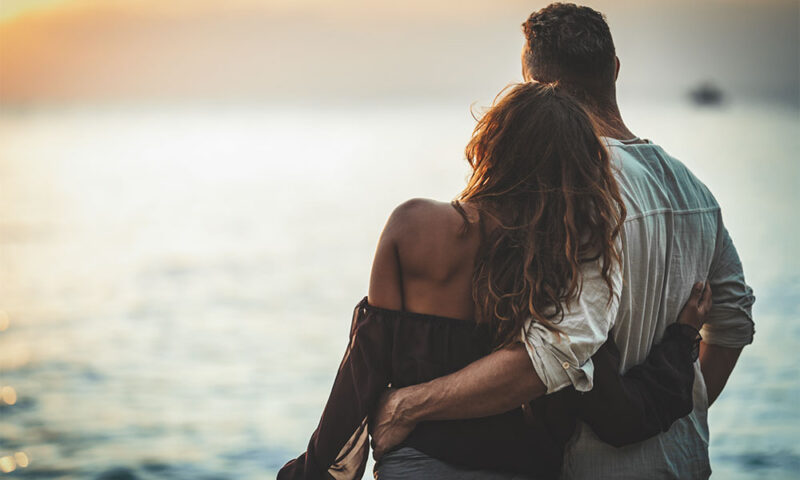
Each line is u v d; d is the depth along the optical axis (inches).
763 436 261.0
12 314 617.3
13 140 4439.0
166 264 868.0
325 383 404.2
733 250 70.6
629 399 58.2
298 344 499.2
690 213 65.0
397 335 59.6
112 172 2352.4
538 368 55.1
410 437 59.6
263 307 629.0
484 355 59.0
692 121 3683.6
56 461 289.4
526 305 56.2
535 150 57.8
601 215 56.4
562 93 59.5
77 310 631.2
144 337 531.5
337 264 837.2
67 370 441.1
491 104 61.3
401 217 60.3
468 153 61.7
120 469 279.9
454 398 57.0
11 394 389.7
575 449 61.2
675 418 61.5
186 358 467.5
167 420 341.1
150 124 7357.3
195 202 1553.9
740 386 322.7
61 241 1069.1
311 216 1283.2
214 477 270.8
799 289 524.1
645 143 66.3
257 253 930.7
